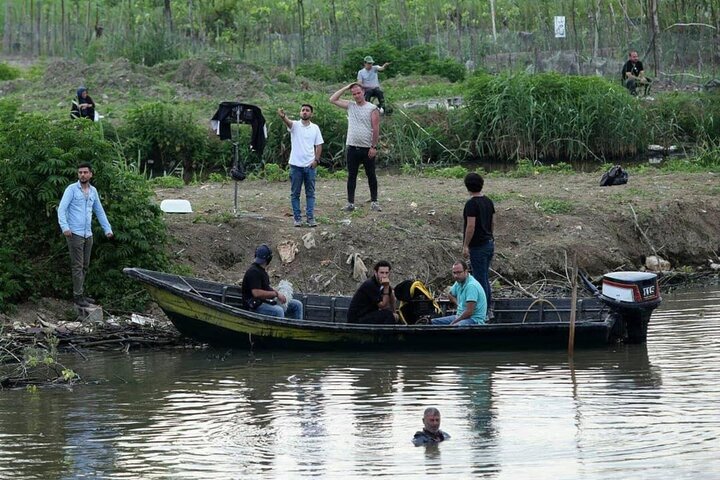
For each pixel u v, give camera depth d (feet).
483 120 254.27
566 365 121.19
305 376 118.11
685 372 116.06
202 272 152.97
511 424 97.55
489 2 406.62
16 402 109.40
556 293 159.02
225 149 245.86
